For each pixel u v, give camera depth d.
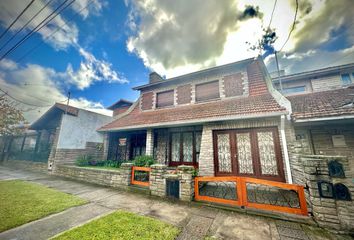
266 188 5.79
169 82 11.02
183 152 9.02
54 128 12.15
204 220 3.50
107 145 11.27
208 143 7.01
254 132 6.54
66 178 8.63
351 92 7.55
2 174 9.94
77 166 9.05
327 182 3.23
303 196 3.50
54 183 7.37
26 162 12.16
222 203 4.36
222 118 6.53
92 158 10.84
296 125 6.91
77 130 11.25
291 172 5.43
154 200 4.86
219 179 4.46
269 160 6.08
